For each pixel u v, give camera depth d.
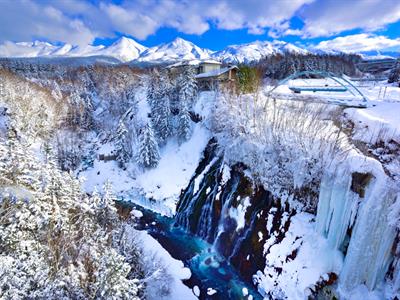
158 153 39.00
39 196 16.47
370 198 16.22
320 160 21.59
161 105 41.50
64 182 18.38
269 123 27.41
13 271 12.95
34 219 15.80
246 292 20.08
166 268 22.05
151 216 32.16
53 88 73.12
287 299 18.48
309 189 22.05
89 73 81.12
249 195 26.08
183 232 28.98
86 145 48.56
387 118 23.75
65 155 42.75
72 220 19.45
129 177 39.50
